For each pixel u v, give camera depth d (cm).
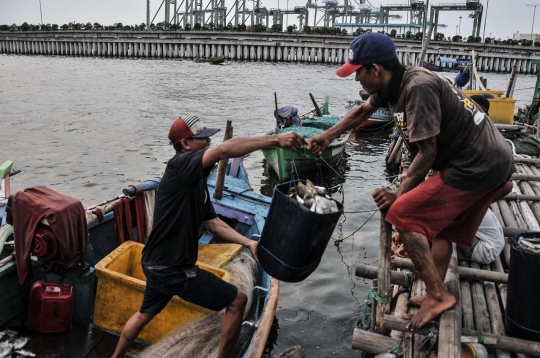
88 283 459
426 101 295
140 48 7244
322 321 640
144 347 446
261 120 2258
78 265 459
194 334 434
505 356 358
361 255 841
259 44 6788
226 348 377
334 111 2586
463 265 495
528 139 1055
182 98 2917
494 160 307
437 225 323
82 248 461
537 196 677
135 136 1808
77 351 435
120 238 570
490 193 336
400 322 352
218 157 324
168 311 445
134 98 2869
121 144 1672
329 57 6631
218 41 6925
